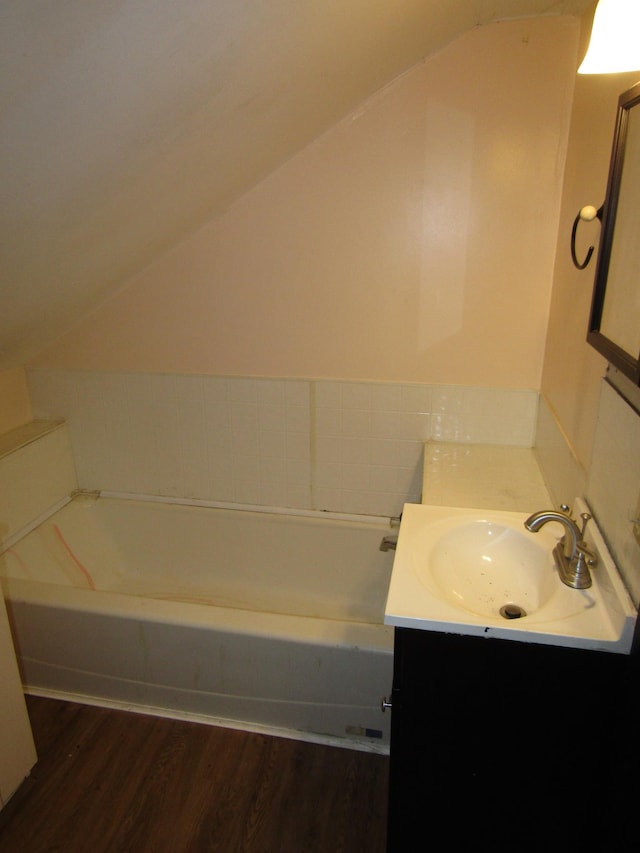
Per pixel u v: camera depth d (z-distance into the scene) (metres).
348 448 2.59
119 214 1.59
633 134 1.21
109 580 2.83
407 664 1.24
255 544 2.76
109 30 0.79
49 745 1.99
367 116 2.14
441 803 1.34
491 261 2.23
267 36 1.10
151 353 2.62
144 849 1.66
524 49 1.98
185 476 2.79
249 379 2.57
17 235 1.30
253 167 2.01
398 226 2.25
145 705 2.13
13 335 2.15
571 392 1.80
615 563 1.24
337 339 2.45
